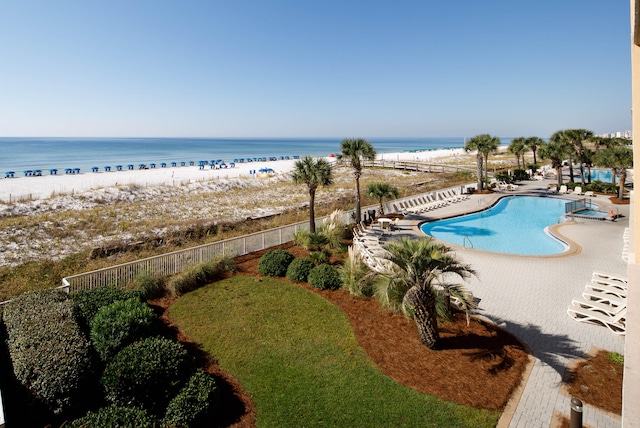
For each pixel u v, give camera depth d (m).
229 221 21.47
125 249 16.44
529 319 10.09
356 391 7.12
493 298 11.51
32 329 7.68
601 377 7.48
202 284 12.72
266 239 16.80
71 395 6.52
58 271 14.10
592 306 10.05
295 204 28.80
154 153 99.06
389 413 6.53
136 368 6.68
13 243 17.09
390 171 49.44
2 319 8.84
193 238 18.64
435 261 7.87
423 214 24.84
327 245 16.62
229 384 7.43
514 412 6.54
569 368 7.79
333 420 6.41
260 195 32.38
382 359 8.16
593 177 45.19
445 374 7.60
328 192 34.09
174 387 6.76
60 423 6.41
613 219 22.28
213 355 8.45
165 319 10.23
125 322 8.18
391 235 19.36
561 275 13.54
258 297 11.61
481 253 16.47
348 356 8.30
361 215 22.31
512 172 42.75
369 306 10.84
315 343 8.88
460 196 31.64
